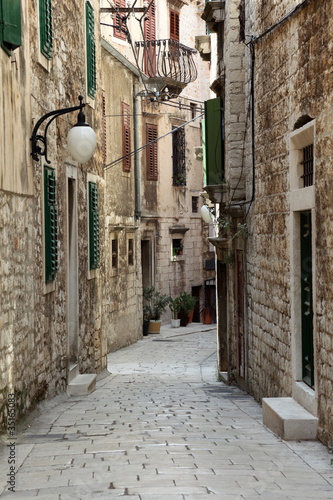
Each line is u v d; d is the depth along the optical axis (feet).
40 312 27.53
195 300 91.81
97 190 43.78
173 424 23.49
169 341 75.82
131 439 20.33
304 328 24.66
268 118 29.84
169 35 89.30
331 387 19.63
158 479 14.97
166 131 90.17
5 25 20.88
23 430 22.50
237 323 40.98
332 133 19.45
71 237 36.45
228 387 40.22
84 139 26.40
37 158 26.22
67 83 34.68
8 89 22.06
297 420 20.90
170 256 91.35
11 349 21.85
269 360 30.12
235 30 40.11
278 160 27.84
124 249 71.56
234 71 40.16
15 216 23.06
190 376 47.91
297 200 24.09
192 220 98.32
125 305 71.20
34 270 26.43
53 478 15.44
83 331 38.83
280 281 27.66
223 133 44.21
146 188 84.64
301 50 23.20
